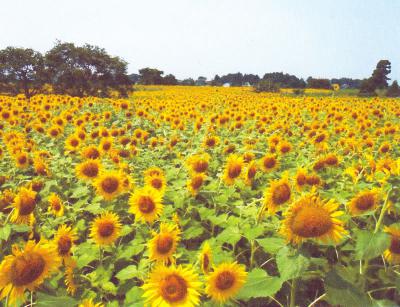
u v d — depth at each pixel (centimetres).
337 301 287
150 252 378
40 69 5269
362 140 1073
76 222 579
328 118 1683
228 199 613
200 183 581
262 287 311
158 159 974
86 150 796
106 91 5653
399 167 432
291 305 345
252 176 589
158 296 304
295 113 1881
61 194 680
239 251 493
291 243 314
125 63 5769
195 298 301
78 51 5462
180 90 7050
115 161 819
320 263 295
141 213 471
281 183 404
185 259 418
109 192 573
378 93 6456
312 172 749
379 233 325
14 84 5231
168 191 613
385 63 8569
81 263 441
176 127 1384
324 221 293
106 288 407
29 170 859
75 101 2202
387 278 395
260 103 2711
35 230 497
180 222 526
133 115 1850
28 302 362
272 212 409
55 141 1179
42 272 306
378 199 442
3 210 485
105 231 445
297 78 14075
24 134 1280
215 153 951
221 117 1322
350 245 451
